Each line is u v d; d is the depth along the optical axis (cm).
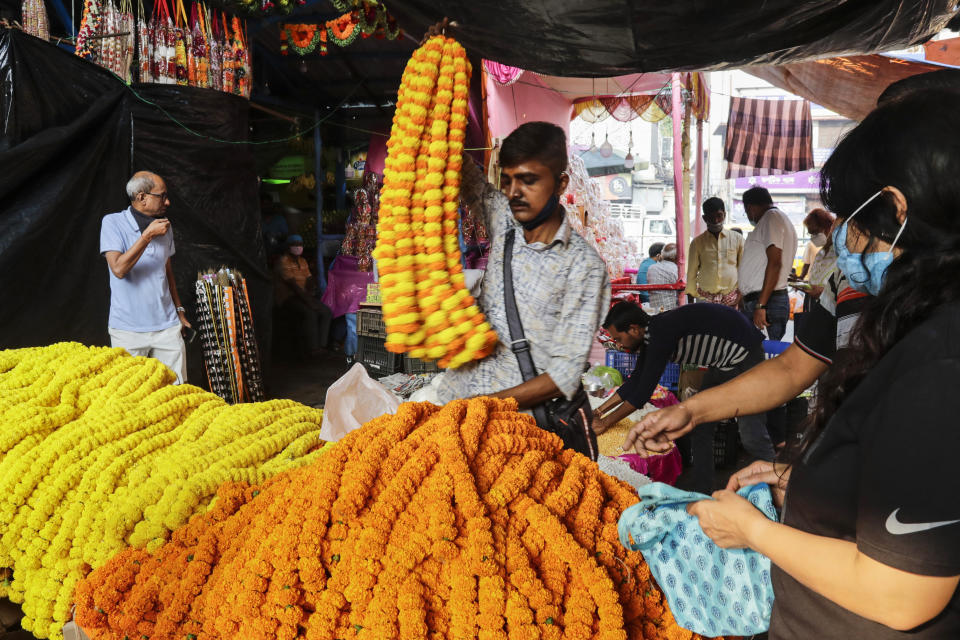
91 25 500
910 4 307
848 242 102
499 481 153
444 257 182
